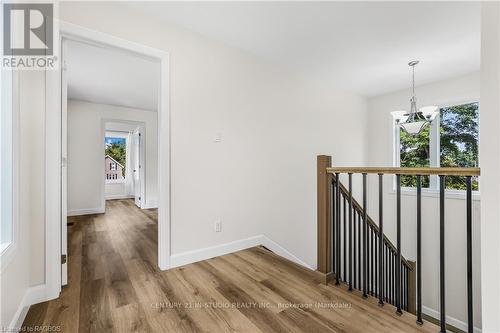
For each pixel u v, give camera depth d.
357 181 4.34
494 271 0.99
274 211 2.96
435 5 1.91
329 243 1.89
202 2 1.88
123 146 7.69
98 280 1.90
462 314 3.30
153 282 1.86
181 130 2.20
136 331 1.30
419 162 3.96
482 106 1.03
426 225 3.72
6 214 1.26
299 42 2.49
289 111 3.16
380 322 1.37
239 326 1.34
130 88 3.98
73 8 1.72
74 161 4.74
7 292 1.18
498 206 0.98
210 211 2.39
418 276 1.40
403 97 4.03
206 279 1.91
